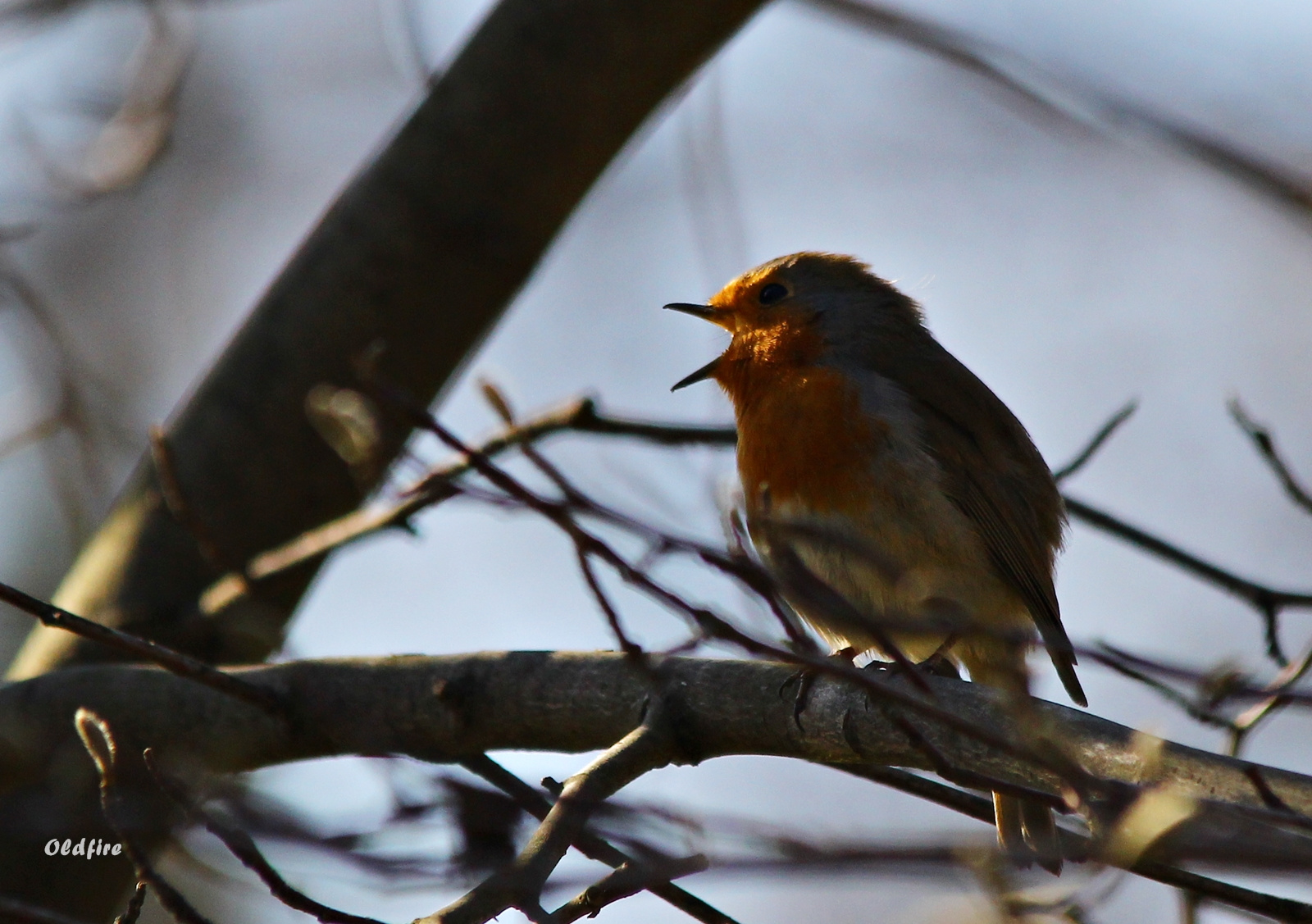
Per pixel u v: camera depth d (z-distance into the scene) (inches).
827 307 435.2
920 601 354.0
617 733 317.1
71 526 605.6
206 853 376.8
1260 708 328.2
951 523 395.9
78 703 353.1
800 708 302.5
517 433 236.1
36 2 542.0
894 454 395.2
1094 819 219.3
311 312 458.6
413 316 459.8
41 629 458.6
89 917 432.5
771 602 235.6
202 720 346.3
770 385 423.5
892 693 231.6
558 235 476.7
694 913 289.4
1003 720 281.9
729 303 449.7
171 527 454.9
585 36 455.8
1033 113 568.1
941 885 288.4
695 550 236.2
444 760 333.7
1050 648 357.7
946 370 433.7
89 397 634.2
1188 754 255.8
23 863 419.8
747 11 457.1
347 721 336.5
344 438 409.7
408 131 466.9
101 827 349.7
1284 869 199.6
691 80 480.4
